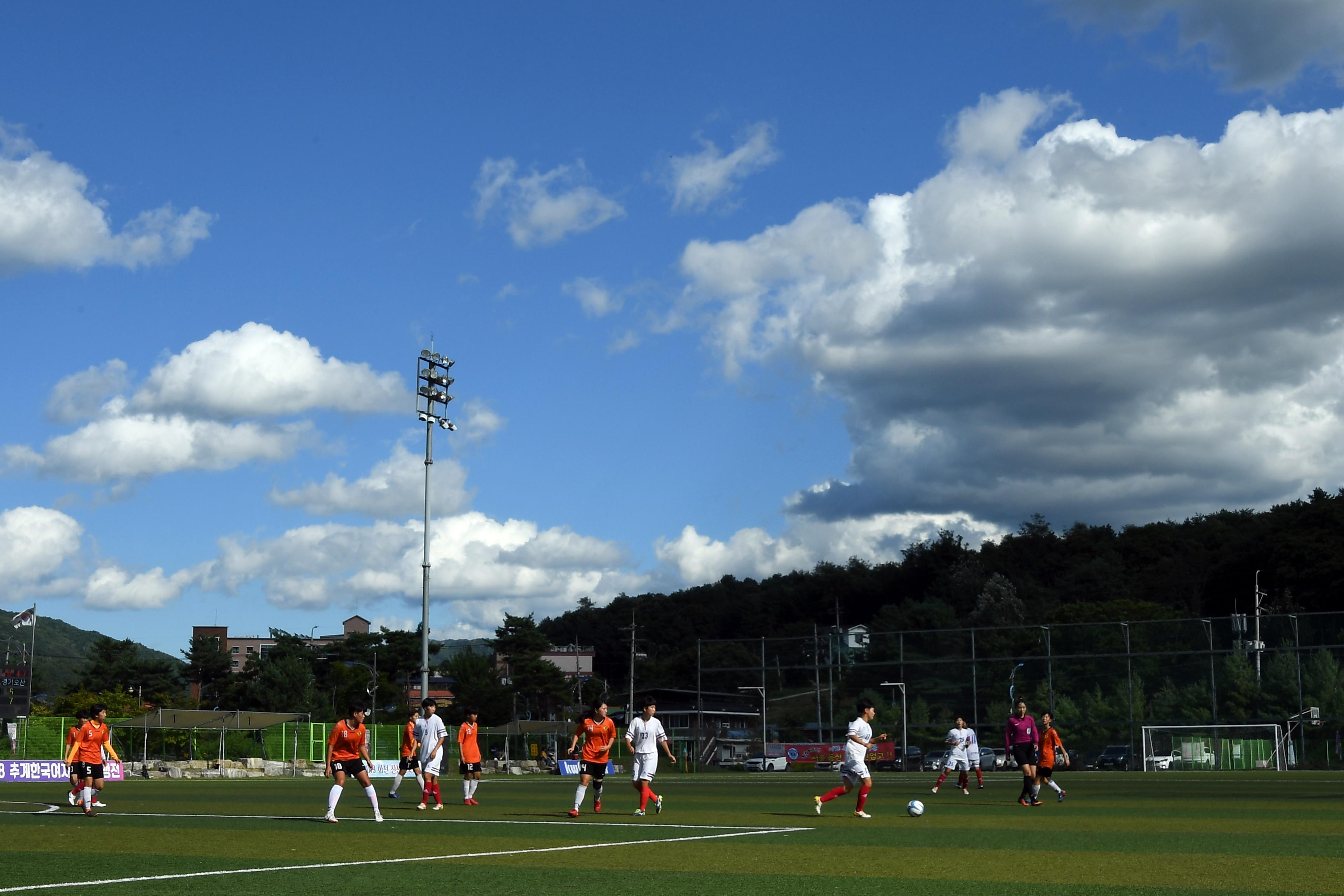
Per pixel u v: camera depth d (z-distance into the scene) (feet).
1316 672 216.95
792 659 263.29
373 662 407.44
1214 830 60.23
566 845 50.31
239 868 40.86
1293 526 386.32
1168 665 228.43
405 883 36.86
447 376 176.14
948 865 42.65
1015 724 85.61
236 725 214.69
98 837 54.03
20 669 246.68
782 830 59.47
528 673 401.49
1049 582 513.86
